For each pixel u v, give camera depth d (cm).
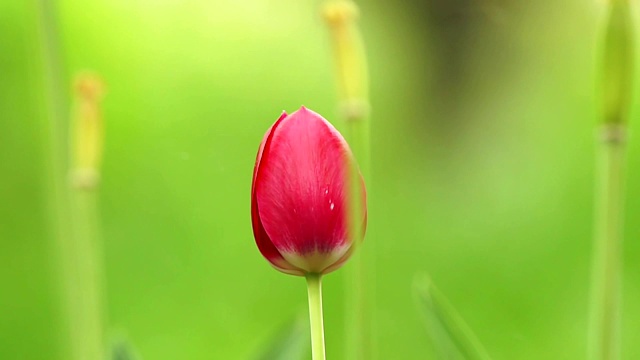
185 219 407
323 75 424
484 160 425
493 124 427
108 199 405
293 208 106
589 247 387
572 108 414
